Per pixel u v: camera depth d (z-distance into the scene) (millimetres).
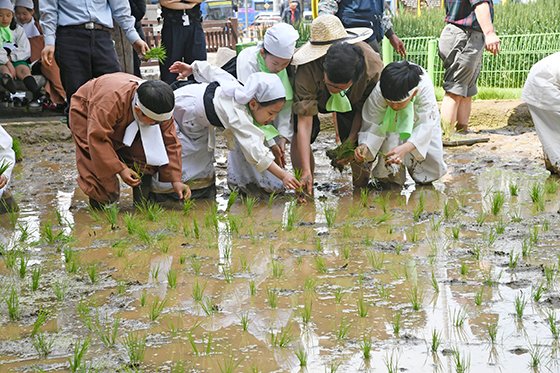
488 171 8148
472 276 4777
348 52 6418
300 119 6934
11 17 11734
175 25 10500
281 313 4270
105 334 4059
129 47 12062
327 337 3943
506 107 11070
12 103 12141
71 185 7992
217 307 4371
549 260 5055
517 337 3875
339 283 4727
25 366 3723
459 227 5914
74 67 9281
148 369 3645
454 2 9883
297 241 5664
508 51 13023
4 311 4426
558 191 7090
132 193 7324
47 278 4973
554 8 14977
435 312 4223
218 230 5996
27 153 10164
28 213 6797
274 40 6793
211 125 6836
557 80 7570
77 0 9133
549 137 7734
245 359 3721
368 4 9156
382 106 6863
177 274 4980
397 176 7273
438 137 7301
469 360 3633
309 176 6918
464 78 9984
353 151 7039
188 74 7336
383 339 3898
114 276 4977
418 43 14000
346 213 6465
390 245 5477
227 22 20203
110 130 6332
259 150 6523
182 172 6965
